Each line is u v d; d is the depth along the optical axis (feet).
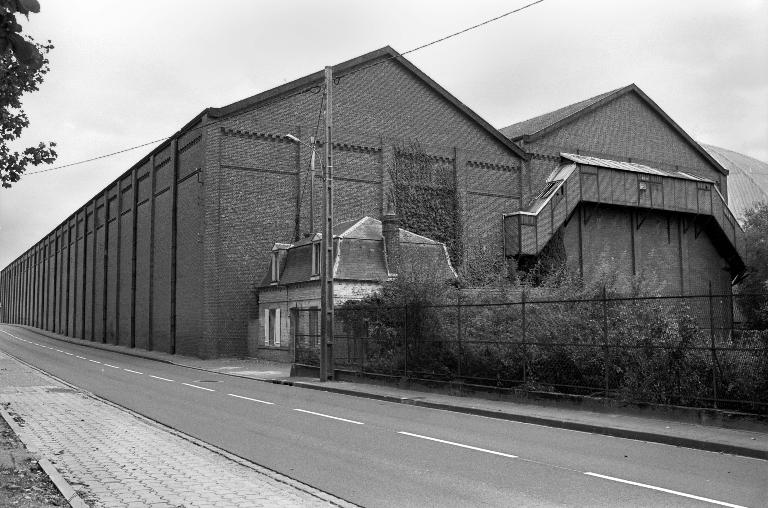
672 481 29.04
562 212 131.85
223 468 31.53
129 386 73.77
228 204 119.14
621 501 25.57
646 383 48.34
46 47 25.36
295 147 125.18
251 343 120.16
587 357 52.85
